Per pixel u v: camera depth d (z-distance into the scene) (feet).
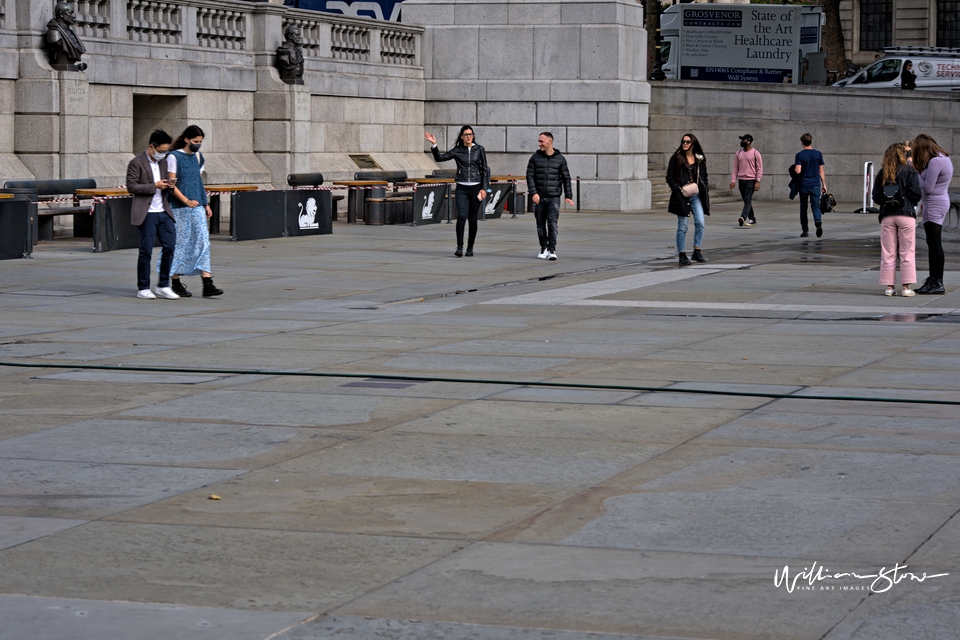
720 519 25.88
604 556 23.62
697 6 183.73
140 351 47.70
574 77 146.41
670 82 175.22
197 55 118.21
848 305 61.11
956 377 41.83
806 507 26.68
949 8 289.33
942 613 20.56
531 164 85.46
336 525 25.71
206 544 24.48
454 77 150.61
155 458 31.19
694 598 21.35
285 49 125.39
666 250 94.32
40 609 20.95
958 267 79.15
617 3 144.66
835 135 170.09
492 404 37.68
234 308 61.31
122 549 24.18
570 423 35.12
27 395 39.09
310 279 73.87
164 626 20.15
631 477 29.32
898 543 24.16
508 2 147.84
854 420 35.37
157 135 63.67
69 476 29.48
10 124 100.63
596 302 63.05
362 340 50.52
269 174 126.11
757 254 90.84
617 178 146.30
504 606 21.06
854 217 137.08
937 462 30.42
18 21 100.58
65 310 59.98
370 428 34.47
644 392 39.60
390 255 88.48
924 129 166.91
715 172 175.01
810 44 186.70
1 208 81.20
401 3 151.84
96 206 86.69
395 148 147.13
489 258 87.15
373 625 20.20
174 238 64.49
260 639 19.61
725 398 38.68
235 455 31.50
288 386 40.63
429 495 27.91
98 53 105.81
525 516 26.27
